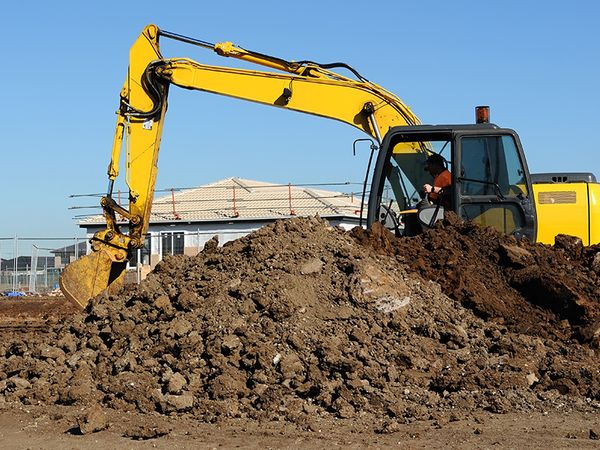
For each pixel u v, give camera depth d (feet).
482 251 38.55
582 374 29.99
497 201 43.14
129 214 47.93
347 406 27.58
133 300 35.42
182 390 28.99
